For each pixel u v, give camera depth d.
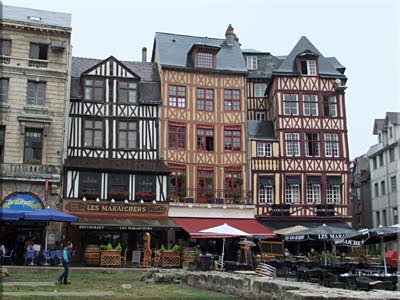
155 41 29.14
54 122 23.33
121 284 12.85
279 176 27.05
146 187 24.48
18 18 23.75
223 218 25.52
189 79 27.09
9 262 19.09
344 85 28.66
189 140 26.47
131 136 25.39
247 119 28.77
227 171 26.77
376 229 13.61
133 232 23.95
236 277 10.07
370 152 34.50
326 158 27.59
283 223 26.61
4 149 22.36
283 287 7.75
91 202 23.33
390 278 10.60
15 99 22.83
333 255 21.67
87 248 19.69
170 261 19.58
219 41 29.83
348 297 6.38
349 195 27.48
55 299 8.94
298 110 27.94
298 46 29.02
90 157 24.39
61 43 23.83
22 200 21.89
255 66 31.08
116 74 25.72
